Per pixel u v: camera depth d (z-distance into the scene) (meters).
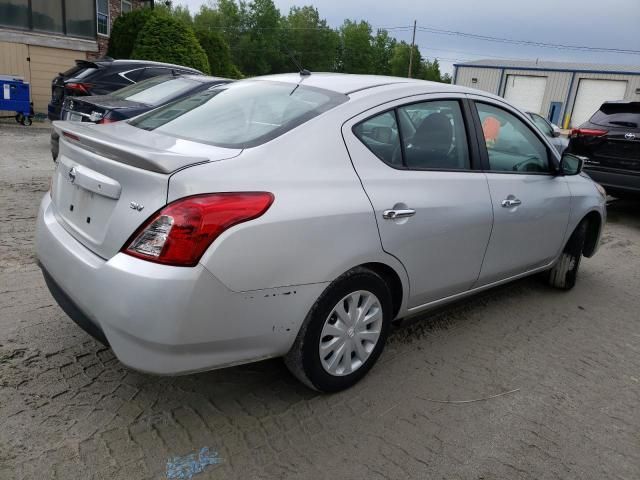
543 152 4.14
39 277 4.09
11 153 9.39
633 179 7.57
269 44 73.69
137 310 2.14
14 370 2.87
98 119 6.87
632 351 3.75
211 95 3.41
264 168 2.44
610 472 2.48
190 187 2.19
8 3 15.05
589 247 4.96
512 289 4.80
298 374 2.73
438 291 3.33
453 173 3.29
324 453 2.46
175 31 17.31
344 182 2.66
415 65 88.75
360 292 2.80
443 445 2.57
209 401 2.77
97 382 2.84
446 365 3.33
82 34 16.92
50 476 2.18
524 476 2.41
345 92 2.97
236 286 2.26
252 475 2.29
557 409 2.95
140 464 2.29
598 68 39.44
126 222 2.25
